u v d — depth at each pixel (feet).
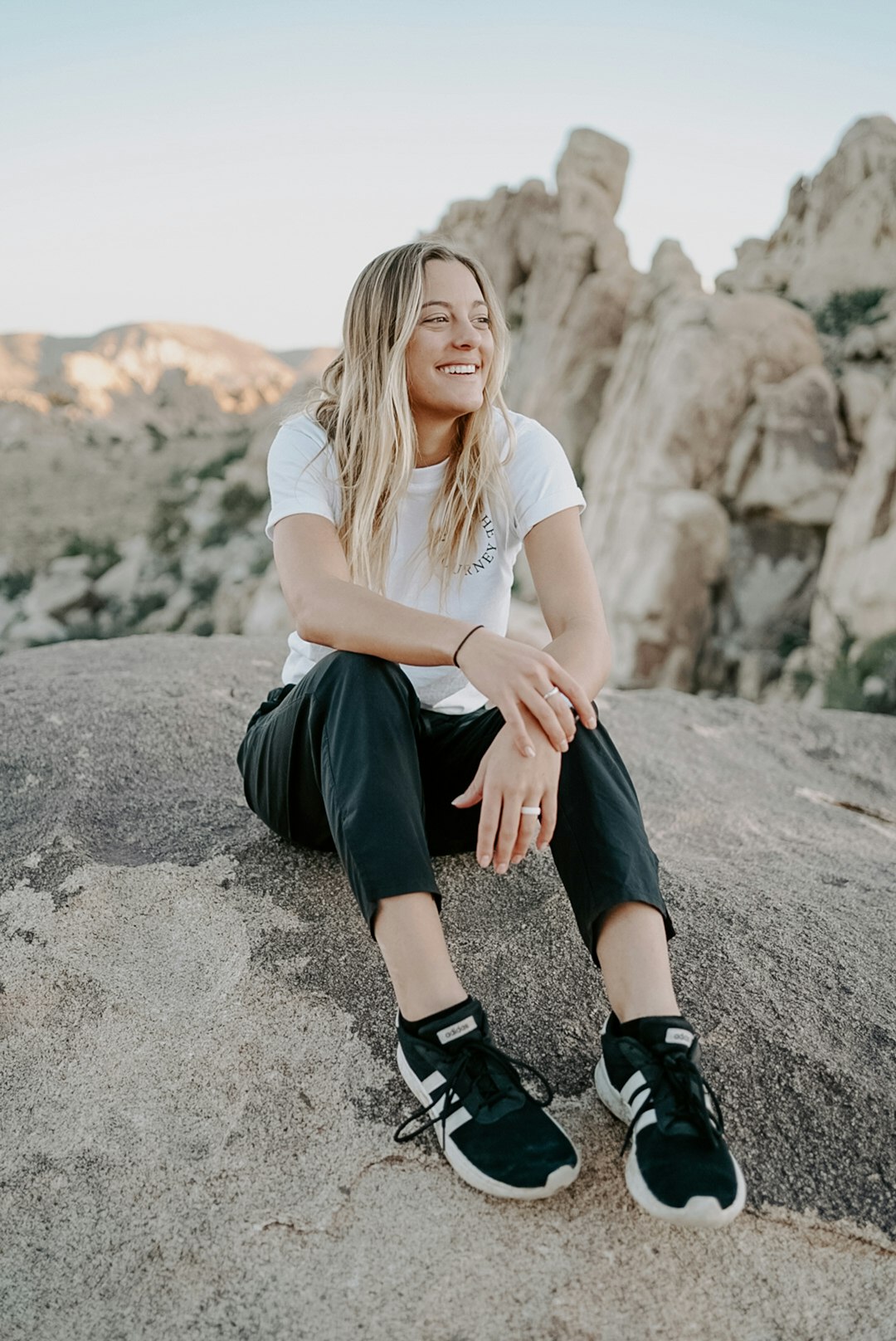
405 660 5.22
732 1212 4.09
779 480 55.06
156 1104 5.05
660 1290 4.19
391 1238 4.37
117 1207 4.55
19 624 101.04
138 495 115.85
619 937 4.72
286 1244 4.37
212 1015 5.56
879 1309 4.22
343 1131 4.88
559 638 5.69
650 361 64.44
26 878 6.57
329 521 5.98
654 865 4.91
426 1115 4.83
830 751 11.62
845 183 64.54
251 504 107.24
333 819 4.88
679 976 5.82
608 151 76.79
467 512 6.09
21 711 8.83
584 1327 4.05
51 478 120.06
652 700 12.37
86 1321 4.11
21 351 426.10
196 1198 4.58
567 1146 4.43
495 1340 3.99
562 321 74.79
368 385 5.96
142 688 9.52
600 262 74.49
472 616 6.32
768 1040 5.43
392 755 4.93
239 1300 4.16
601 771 5.06
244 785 6.55
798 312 58.75
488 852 5.00
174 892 6.43
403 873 4.64
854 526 53.31
